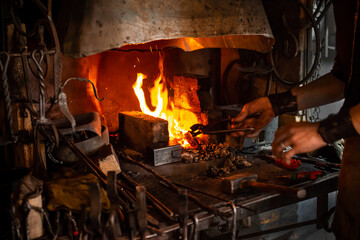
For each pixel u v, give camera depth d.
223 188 1.63
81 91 2.36
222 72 2.85
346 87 1.17
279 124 2.44
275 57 2.40
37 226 1.25
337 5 1.21
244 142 2.32
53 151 1.77
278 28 2.36
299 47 2.26
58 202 1.31
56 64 1.40
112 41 1.46
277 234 2.04
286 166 1.96
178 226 1.30
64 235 1.28
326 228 1.92
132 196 1.47
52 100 1.44
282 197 1.64
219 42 2.32
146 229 1.21
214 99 2.90
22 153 1.63
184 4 1.62
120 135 2.42
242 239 1.90
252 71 2.39
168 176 1.87
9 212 1.17
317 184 1.76
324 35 2.32
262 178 1.80
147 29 1.53
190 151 2.21
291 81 2.35
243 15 1.77
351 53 1.14
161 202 1.55
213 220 1.43
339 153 2.09
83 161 1.53
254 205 1.55
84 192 1.38
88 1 1.46
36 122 1.44
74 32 1.46
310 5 2.18
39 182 1.32
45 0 1.93
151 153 2.03
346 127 0.98
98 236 1.20
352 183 1.19
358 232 1.17
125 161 2.04
